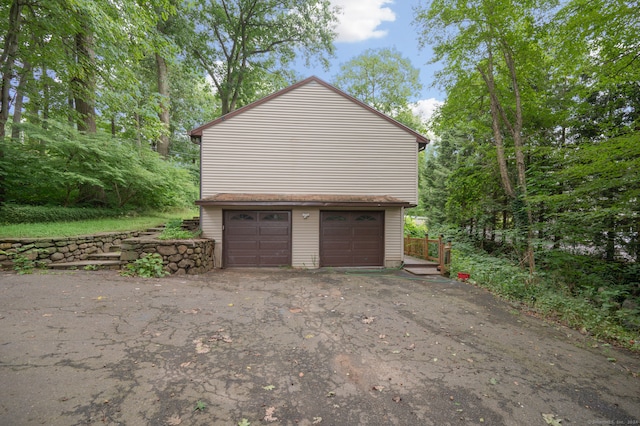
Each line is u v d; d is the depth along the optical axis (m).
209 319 4.73
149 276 7.11
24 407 2.43
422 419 2.63
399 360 3.74
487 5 9.90
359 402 2.84
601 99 10.25
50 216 9.47
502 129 12.45
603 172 6.96
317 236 10.05
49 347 3.43
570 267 8.41
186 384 2.95
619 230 7.74
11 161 9.36
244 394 2.86
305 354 3.77
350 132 10.50
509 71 11.30
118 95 12.32
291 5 20.02
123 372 3.06
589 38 8.09
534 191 9.60
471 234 15.38
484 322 5.33
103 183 11.02
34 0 9.48
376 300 6.33
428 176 20.91
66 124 10.55
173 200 15.86
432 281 8.39
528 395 3.11
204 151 9.83
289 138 10.23
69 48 10.44
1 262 6.49
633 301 6.92
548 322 5.53
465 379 3.36
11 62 9.62
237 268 9.61
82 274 6.65
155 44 12.25
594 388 3.33
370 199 9.91
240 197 9.49
